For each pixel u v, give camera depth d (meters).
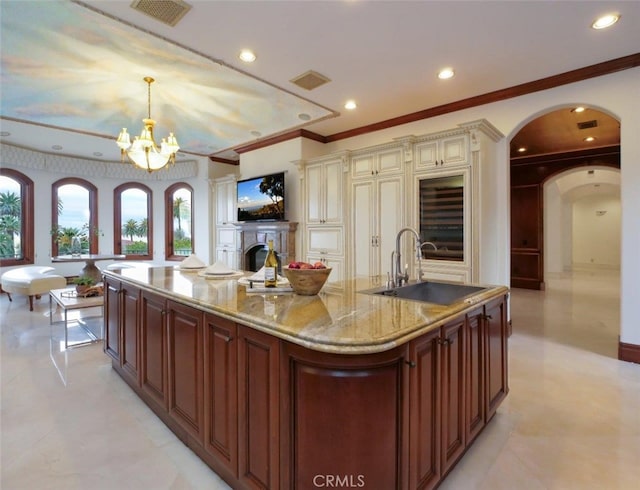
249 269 6.29
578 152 6.71
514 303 5.96
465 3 2.38
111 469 1.77
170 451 1.92
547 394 2.58
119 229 8.09
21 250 6.96
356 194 4.66
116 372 2.99
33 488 1.64
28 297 5.62
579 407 2.39
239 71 3.31
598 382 2.79
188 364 1.88
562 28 2.70
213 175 7.42
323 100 4.07
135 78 3.44
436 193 3.92
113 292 2.89
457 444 1.70
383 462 1.29
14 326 4.38
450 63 3.24
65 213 7.50
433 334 1.50
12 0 2.28
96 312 5.12
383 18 2.54
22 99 3.86
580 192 10.71
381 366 1.28
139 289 2.41
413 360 1.37
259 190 5.80
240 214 6.18
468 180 3.64
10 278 5.43
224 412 1.63
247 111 4.34
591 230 12.58
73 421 2.22
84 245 7.70
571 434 2.07
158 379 2.19
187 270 3.11
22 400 2.49
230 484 1.65
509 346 3.68
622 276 3.28
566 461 1.83
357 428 1.26
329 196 4.97
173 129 4.99
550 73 3.47
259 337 1.44
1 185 6.68
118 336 2.79
